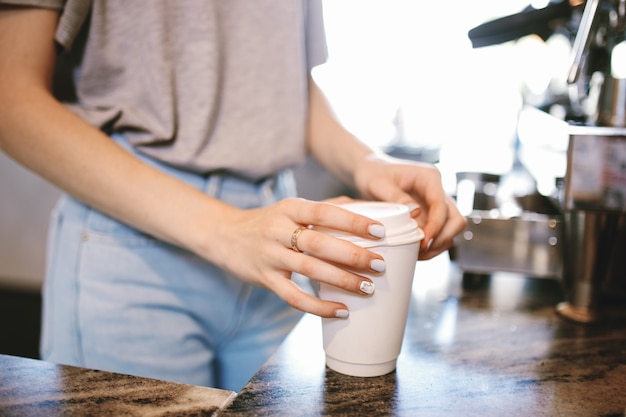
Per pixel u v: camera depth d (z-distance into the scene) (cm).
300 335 65
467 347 63
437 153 204
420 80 234
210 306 81
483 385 54
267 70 82
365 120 239
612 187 66
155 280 76
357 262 48
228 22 78
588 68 83
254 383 53
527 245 84
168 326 78
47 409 44
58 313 80
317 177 224
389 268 50
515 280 91
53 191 229
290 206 52
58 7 68
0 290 238
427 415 48
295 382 53
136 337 77
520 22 85
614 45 78
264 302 88
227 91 80
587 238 71
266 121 83
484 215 86
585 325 71
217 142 79
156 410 44
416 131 227
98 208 68
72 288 77
